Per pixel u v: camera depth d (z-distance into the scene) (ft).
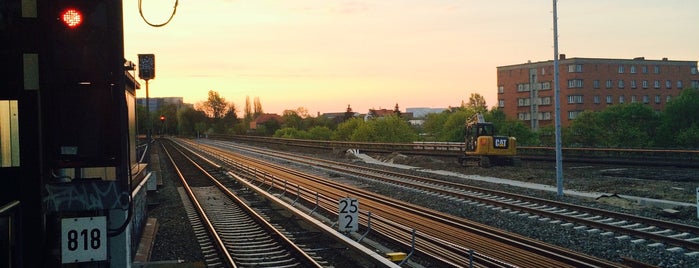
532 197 73.41
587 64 344.08
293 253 45.91
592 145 216.95
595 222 54.44
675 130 224.53
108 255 27.71
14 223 24.23
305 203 77.05
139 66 108.47
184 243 52.60
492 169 123.54
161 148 281.95
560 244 48.16
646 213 63.82
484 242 47.91
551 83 351.67
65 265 28.96
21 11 24.79
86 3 21.30
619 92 351.46
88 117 22.29
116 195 26.30
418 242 47.44
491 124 137.08
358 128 243.81
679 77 369.09
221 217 66.64
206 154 216.74
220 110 583.99
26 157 25.00
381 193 88.48
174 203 82.12
